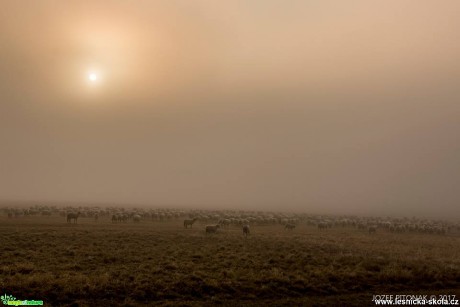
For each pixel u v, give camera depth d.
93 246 36.59
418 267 31.48
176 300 22.14
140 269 27.66
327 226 78.56
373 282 27.47
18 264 27.27
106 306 20.64
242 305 21.73
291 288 25.16
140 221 71.38
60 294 21.67
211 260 31.98
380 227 79.31
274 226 73.44
